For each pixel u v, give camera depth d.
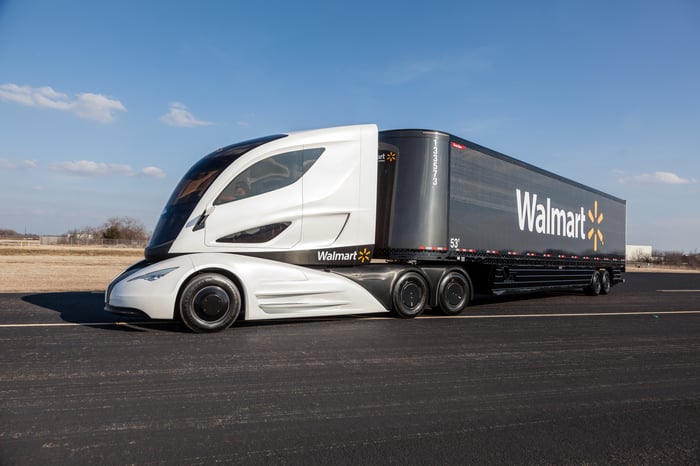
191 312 6.51
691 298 15.66
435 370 4.99
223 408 3.71
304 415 3.61
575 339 7.08
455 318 8.84
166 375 4.51
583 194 14.74
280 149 7.55
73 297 10.63
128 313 6.54
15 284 14.12
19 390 3.99
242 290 6.98
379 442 3.18
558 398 4.23
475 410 3.84
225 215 7.07
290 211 7.49
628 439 3.39
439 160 9.12
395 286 8.41
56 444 3.01
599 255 15.67
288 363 5.07
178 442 3.09
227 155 7.46
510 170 11.26
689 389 4.65
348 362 5.19
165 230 7.08
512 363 5.42
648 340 7.24
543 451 3.13
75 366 4.73
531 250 11.98
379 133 9.33
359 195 8.09
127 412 3.57
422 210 8.91
